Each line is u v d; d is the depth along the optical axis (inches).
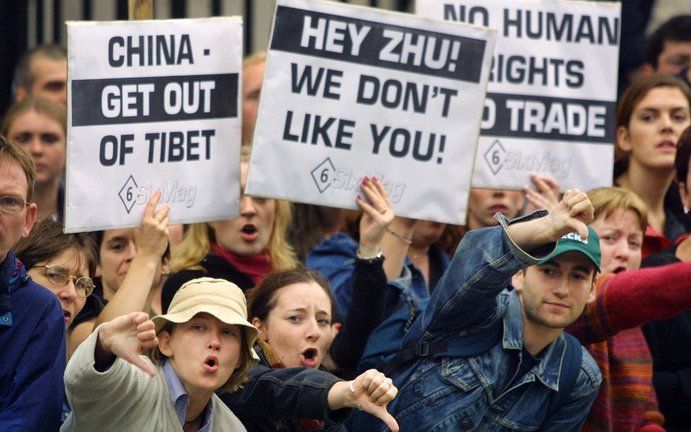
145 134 864.9
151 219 847.7
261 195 885.2
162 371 712.4
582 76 1011.3
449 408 800.9
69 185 846.5
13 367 720.3
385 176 901.8
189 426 723.4
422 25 909.8
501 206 1063.6
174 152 869.8
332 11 898.1
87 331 848.9
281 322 805.9
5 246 717.3
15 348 721.6
